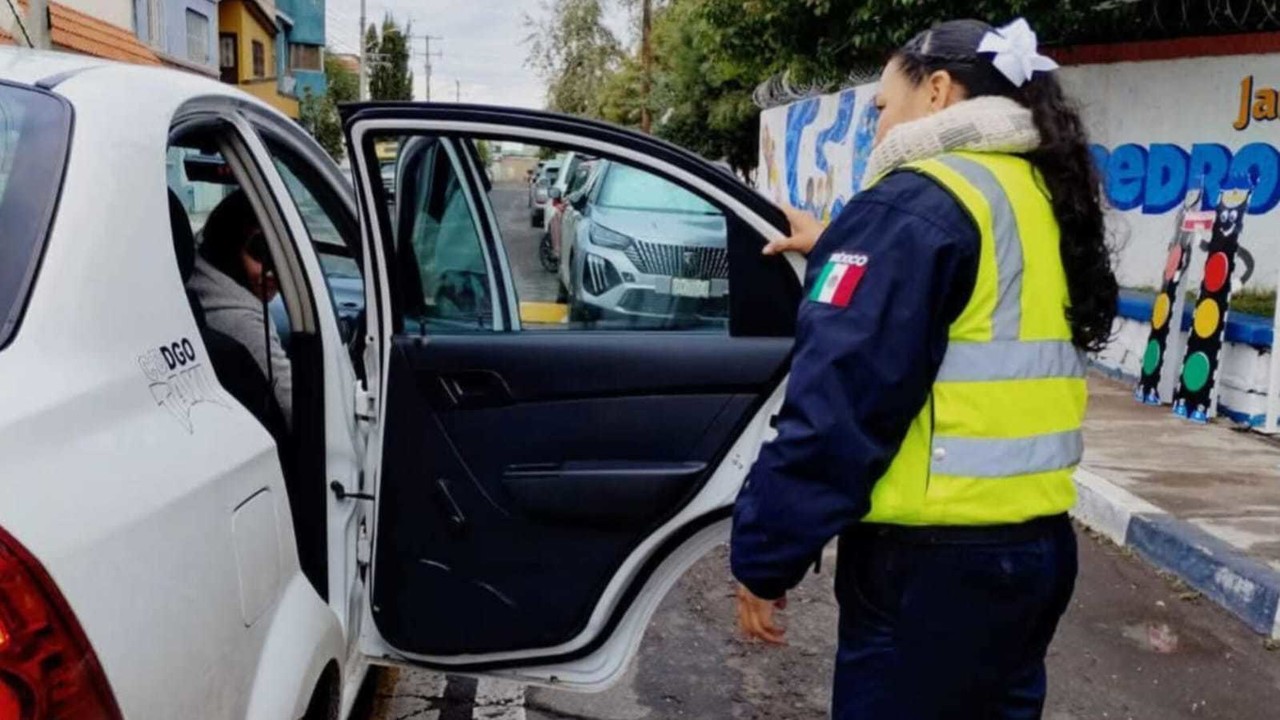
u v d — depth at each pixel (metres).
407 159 2.47
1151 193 7.88
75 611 1.34
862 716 1.91
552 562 2.53
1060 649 3.79
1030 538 1.86
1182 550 4.34
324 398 2.39
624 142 2.43
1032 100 1.87
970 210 1.73
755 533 1.78
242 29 30.64
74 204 1.66
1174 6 7.78
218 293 2.68
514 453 2.51
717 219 2.49
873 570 1.89
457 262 2.59
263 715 1.81
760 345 2.47
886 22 8.73
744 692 3.50
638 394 2.49
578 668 2.59
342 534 2.42
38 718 1.29
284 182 2.49
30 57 2.10
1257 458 5.56
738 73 12.66
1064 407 1.88
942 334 1.74
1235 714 3.39
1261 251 7.32
